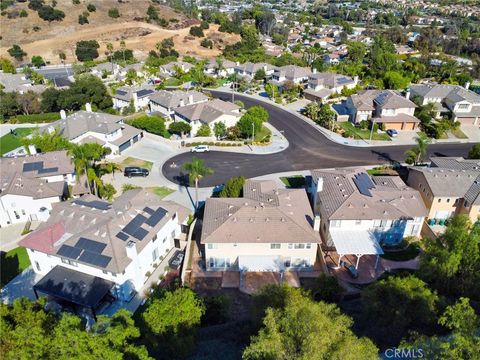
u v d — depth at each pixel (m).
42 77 127.88
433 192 56.25
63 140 72.12
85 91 104.44
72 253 42.66
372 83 128.88
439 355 24.67
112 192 63.75
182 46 181.38
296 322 26.22
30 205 57.38
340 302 42.03
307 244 46.41
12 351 25.45
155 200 51.97
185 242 52.53
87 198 52.62
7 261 49.28
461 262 38.72
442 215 58.22
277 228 46.59
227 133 88.38
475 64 152.62
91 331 28.31
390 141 87.62
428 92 104.06
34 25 172.62
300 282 46.34
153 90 113.38
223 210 49.69
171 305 33.31
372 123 93.25
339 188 54.56
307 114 103.56
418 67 139.25
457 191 56.41
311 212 50.69
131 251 41.91
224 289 45.28
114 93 114.00
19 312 29.27
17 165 62.69
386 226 50.94
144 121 88.38
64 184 61.00
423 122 94.19
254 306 35.72
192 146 83.88
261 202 50.47
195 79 133.50
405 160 78.00
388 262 49.72
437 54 176.25
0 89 111.62
